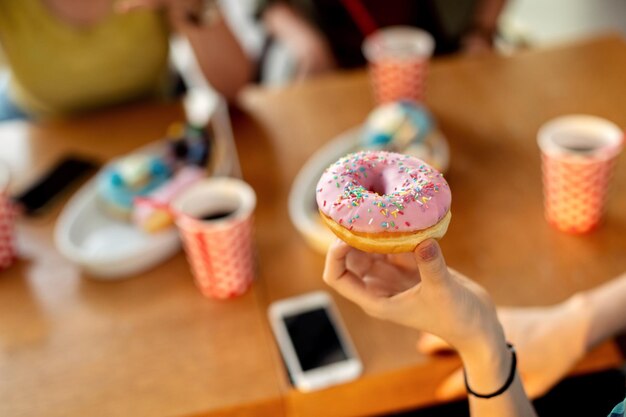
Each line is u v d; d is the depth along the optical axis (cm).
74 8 129
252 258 89
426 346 80
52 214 102
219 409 78
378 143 101
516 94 119
